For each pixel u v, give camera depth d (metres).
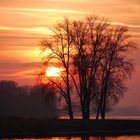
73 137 81.38
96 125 92.50
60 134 85.00
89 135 85.62
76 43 101.50
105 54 101.94
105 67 101.94
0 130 82.56
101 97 102.00
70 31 102.12
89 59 101.44
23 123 86.94
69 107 102.31
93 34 102.12
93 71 101.50
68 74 102.00
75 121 91.94
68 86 101.81
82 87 101.19
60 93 102.38
